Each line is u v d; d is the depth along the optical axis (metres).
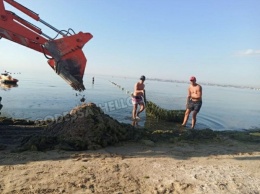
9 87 30.44
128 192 5.06
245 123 16.89
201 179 5.68
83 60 8.06
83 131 7.82
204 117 17.55
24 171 5.68
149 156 7.07
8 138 8.77
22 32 7.80
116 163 6.39
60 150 7.16
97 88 39.03
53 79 61.28
